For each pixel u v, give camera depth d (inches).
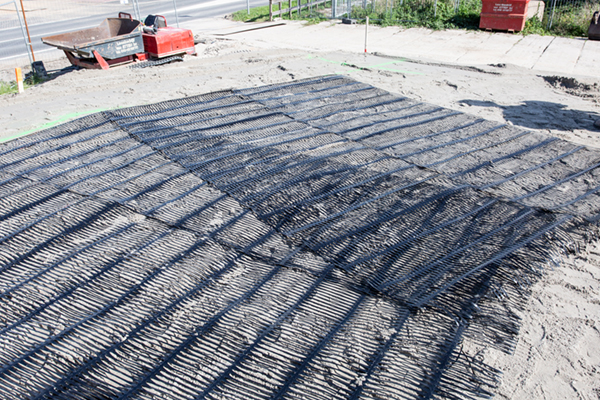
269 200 235.3
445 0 825.5
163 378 142.1
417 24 776.9
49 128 326.0
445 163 276.7
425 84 455.5
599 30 646.5
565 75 481.7
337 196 239.3
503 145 305.3
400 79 472.4
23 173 264.1
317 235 209.0
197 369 145.2
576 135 334.0
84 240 205.0
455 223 216.8
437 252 197.8
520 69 510.0
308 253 198.2
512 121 360.5
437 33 727.1
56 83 462.9
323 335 157.8
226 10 1055.0
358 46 657.0
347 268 188.1
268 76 478.6
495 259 191.6
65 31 842.2
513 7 692.7
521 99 414.9
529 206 230.1
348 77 459.8
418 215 223.0
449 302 169.6
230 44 658.2
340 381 141.4
